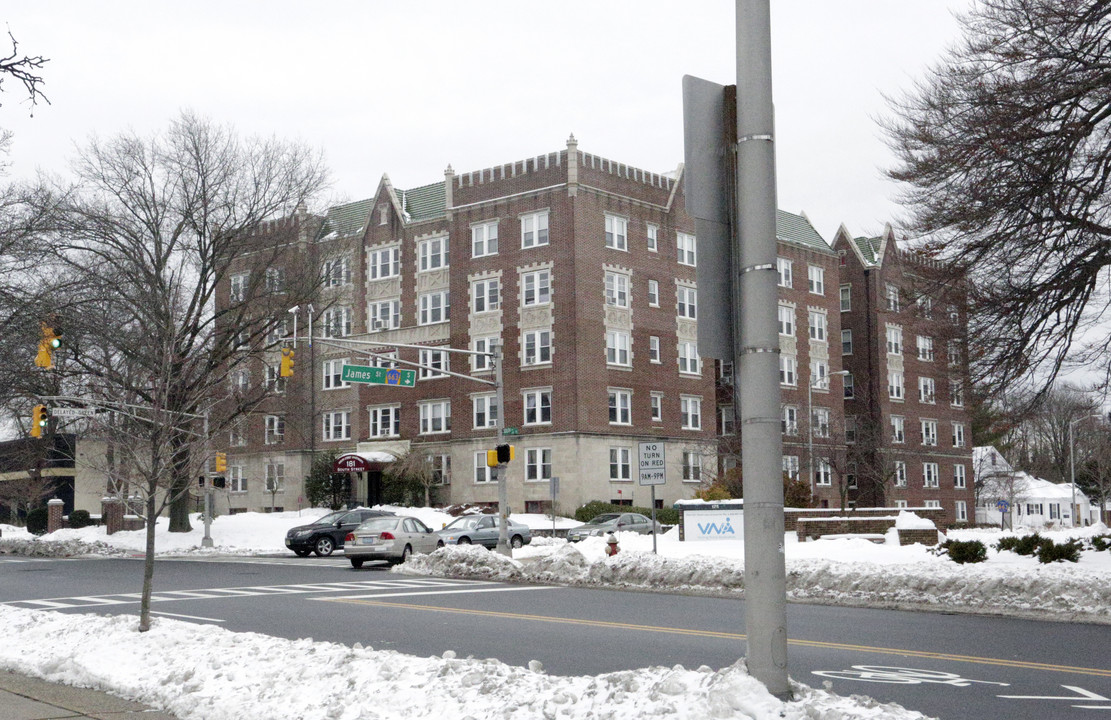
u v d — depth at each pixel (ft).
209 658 36.58
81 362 144.05
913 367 256.52
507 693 28.55
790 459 217.15
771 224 23.00
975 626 53.98
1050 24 67.72
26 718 29.22
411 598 72.69
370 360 217.97
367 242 222.48
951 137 71.67
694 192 23.24
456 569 97.25
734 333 23.25
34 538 169.07
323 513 200.85
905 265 77.56
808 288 236.43
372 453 205.26
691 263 211.20
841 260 256.11
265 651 37.50
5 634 45.80
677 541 118.32
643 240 201.05
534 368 191.21
